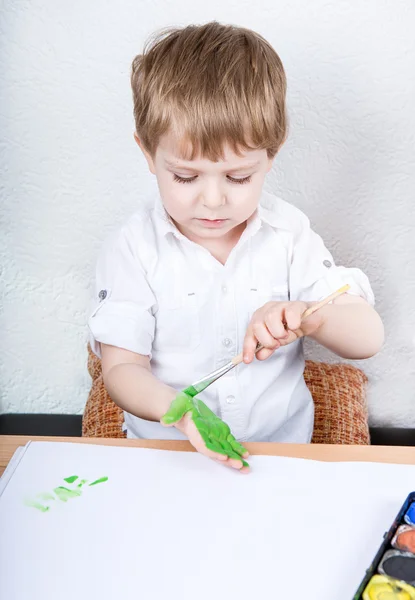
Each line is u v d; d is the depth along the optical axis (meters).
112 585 0.59
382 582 0.56
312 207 1.31
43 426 1.48
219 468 0.73
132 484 0.71
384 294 1.37
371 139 1.26
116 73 1.23
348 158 1.27
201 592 0.58
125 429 1.16
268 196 1.12
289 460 0.74
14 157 1.28
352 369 1.36
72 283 1.38
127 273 1.04
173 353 1.09
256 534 0.64
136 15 1.20
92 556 0.62
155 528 0.65
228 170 0.87
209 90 0.85
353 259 1.35
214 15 1.20
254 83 0.87
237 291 1.08
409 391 1.45
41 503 0.68
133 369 0.93
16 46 1.21
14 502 0.68
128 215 1.32
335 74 1.22
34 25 1.20
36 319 1.40
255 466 0.73
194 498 0.69
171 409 0.75
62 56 1.22
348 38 1.20
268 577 0.60
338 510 0.67
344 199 1.30
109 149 1.27
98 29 1.20
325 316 1.00
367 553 0.62
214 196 0.87
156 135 0.87
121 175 1.29
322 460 0.75
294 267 1.09
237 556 0.62
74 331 1.42
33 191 1.30
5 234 1.33
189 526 0.65
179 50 0.90
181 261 1.05
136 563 0.61
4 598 0.58
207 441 0.73
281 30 1.20
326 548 0.62
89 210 1.32
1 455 0.77
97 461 0.74
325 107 1.24
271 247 1.09
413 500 0.65
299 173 1.29
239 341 1.09
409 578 0.57
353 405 1.27
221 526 0.65
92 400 1.26
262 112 0.86
